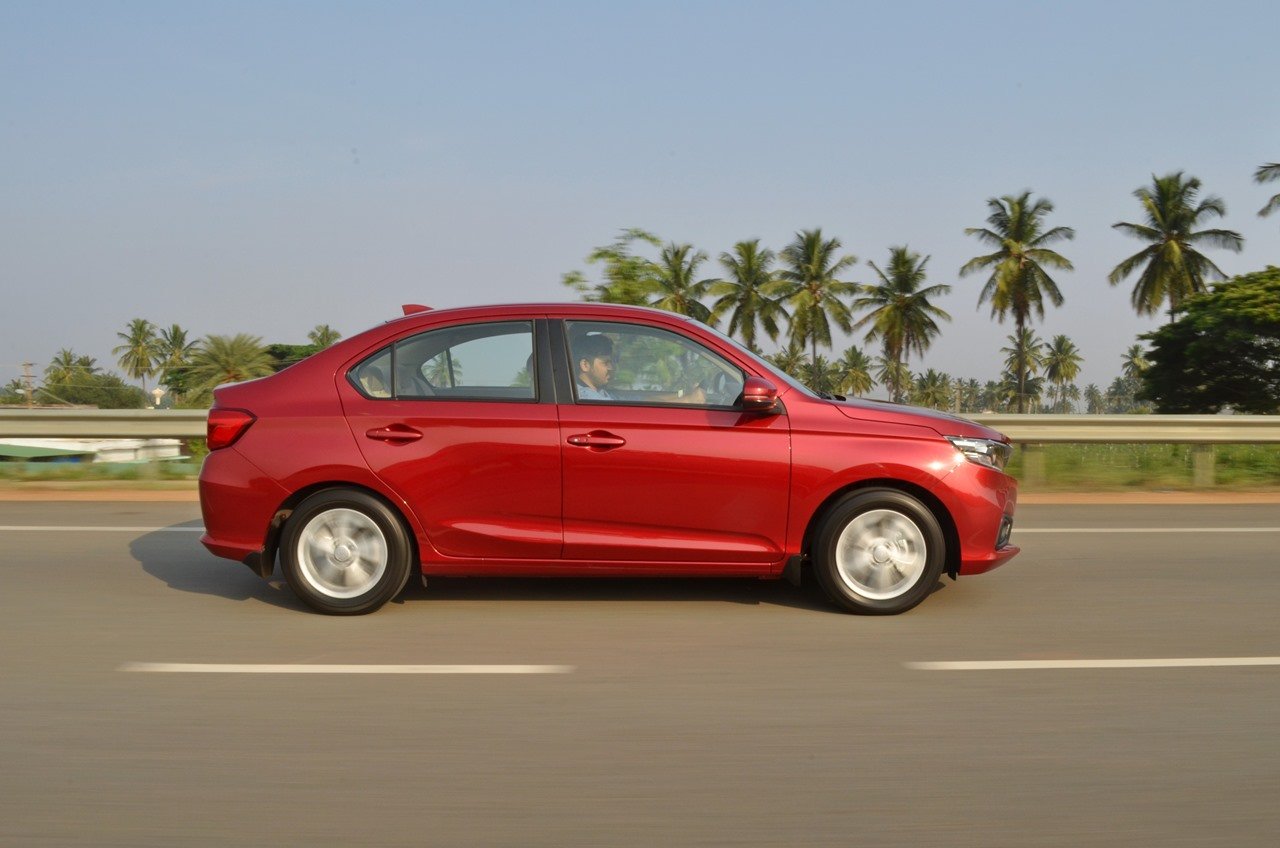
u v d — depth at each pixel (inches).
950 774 149.5
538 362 237.9
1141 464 537.0
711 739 162.6
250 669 197.2
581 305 242.8
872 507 235.9
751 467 233.3
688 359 239.5
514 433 233.1
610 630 225.3
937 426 239.5
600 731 165.9
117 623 229.5
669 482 233.3
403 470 232.7
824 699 181.6
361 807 138.1
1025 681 191.8
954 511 236.4
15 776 147.4
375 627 227.1
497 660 203.6
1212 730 166.9
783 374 243.1
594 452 232.5
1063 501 455.2
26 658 203.5
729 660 204.2
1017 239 3186.5
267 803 139.2
